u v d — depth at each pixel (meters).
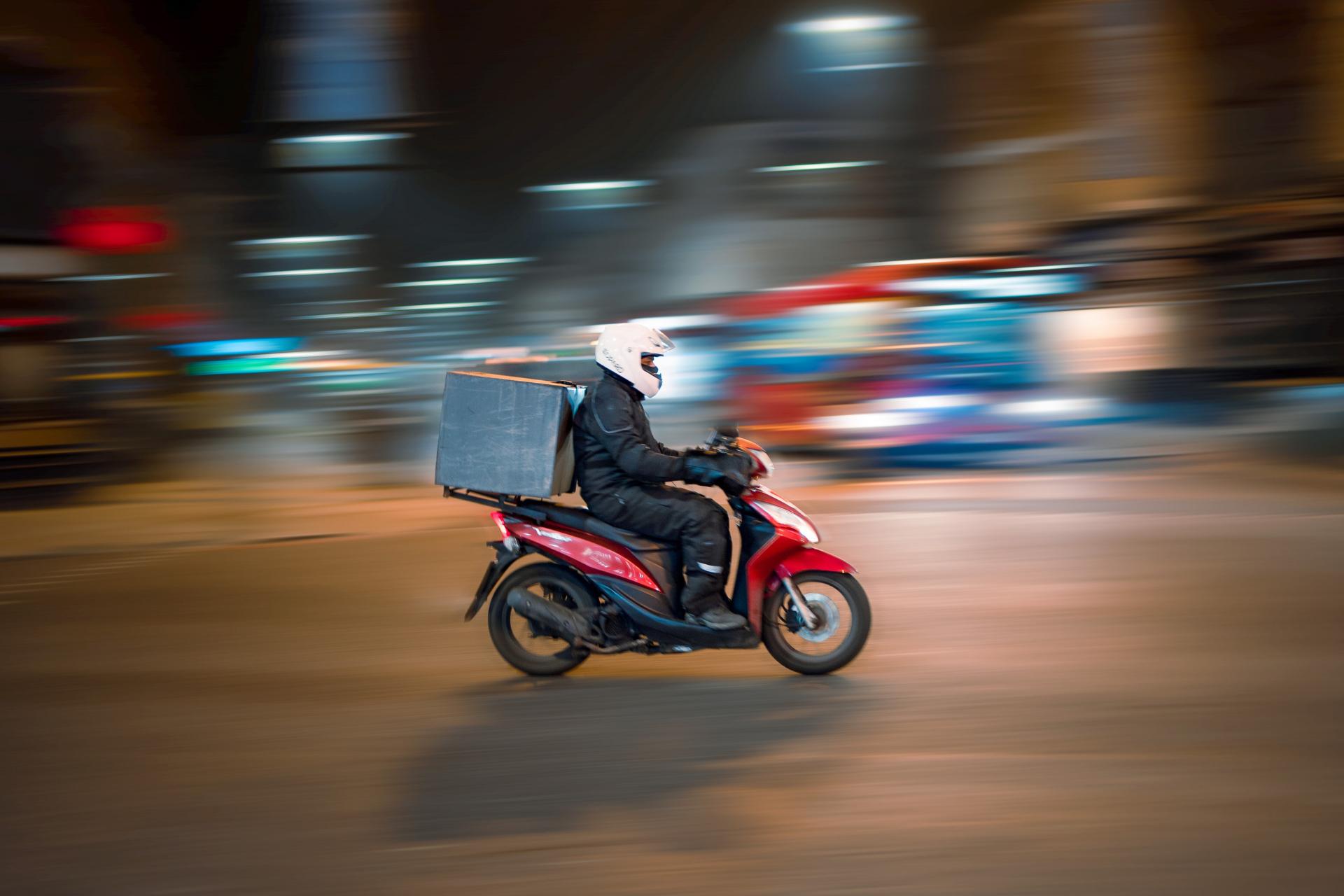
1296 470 8.62
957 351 9.55
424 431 10.42
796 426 9.49
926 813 3.46
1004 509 7.76
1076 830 3.32
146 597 6.33
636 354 4.70
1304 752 3.82
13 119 10.76
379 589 6.37
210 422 10.19
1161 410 9.97
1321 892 2.96
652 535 4.74
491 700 4.61
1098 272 10.21
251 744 4.20
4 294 10.00
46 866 3.31
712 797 3.63
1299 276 10.25
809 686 4.64
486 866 3.22
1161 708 4.25
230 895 3.11
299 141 12.62
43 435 9.79
